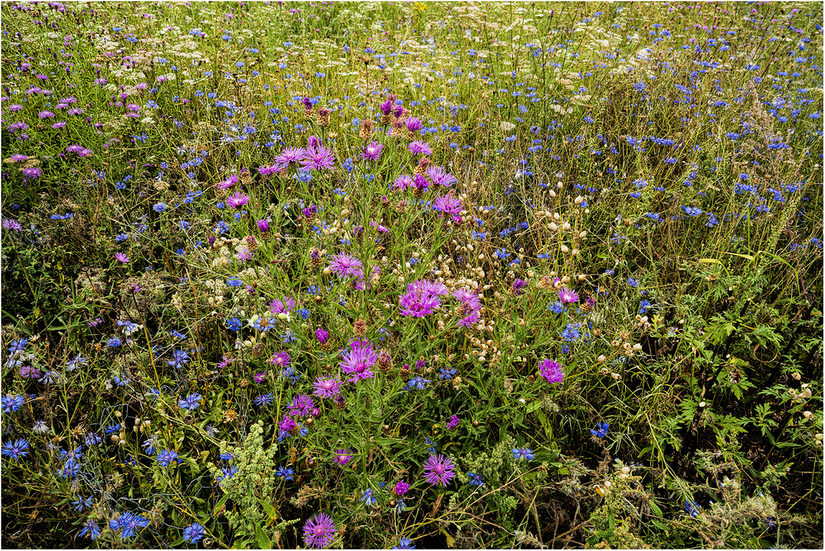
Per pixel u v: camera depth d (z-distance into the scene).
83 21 5.56
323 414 2.10
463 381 2.32
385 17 7.35
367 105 4.21
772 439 2.28
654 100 4.54
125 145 3.85
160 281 2.70
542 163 3.81
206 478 2.15
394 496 1.98
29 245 2.95
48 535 1.96
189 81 4.23
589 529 1.93
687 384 2.55
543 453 2.18
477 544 1.90
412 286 2.06
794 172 3.46
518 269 2.87
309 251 2.38
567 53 5.41
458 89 4.85
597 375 2.50
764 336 2.52
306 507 2.09
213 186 3.41
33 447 2.05
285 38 6.41
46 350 2.29
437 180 2.15
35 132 3.77
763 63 5.72
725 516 1.82
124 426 2.09
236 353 2.43
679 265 3.05
